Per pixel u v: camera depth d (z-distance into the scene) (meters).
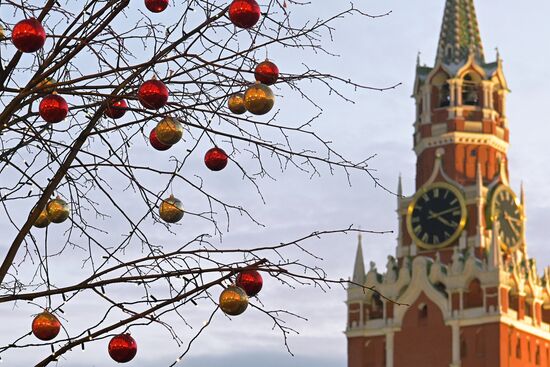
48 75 25.41
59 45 26.02
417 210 182.88
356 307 185.00
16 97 25.08
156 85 25.03
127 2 25.91
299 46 26.28
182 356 24.61
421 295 179.88
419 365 177.75
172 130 25.45
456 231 179.00
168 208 26.56
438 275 178.88
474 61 188.00
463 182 182.62
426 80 188.25
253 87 25.06
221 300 24.31
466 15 192.50
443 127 185.12
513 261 180.00
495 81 188.25
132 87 26.34
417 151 187.88
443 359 176.12
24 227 25.30
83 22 26.34
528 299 182.38
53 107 24.78
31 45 24.36
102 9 26.09
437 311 178.12
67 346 24.31
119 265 24.75
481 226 179.38
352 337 184.38
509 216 182.12
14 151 26.44
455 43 190.25
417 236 182.00
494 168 185.00
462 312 176.12
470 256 177.25
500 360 172.88
